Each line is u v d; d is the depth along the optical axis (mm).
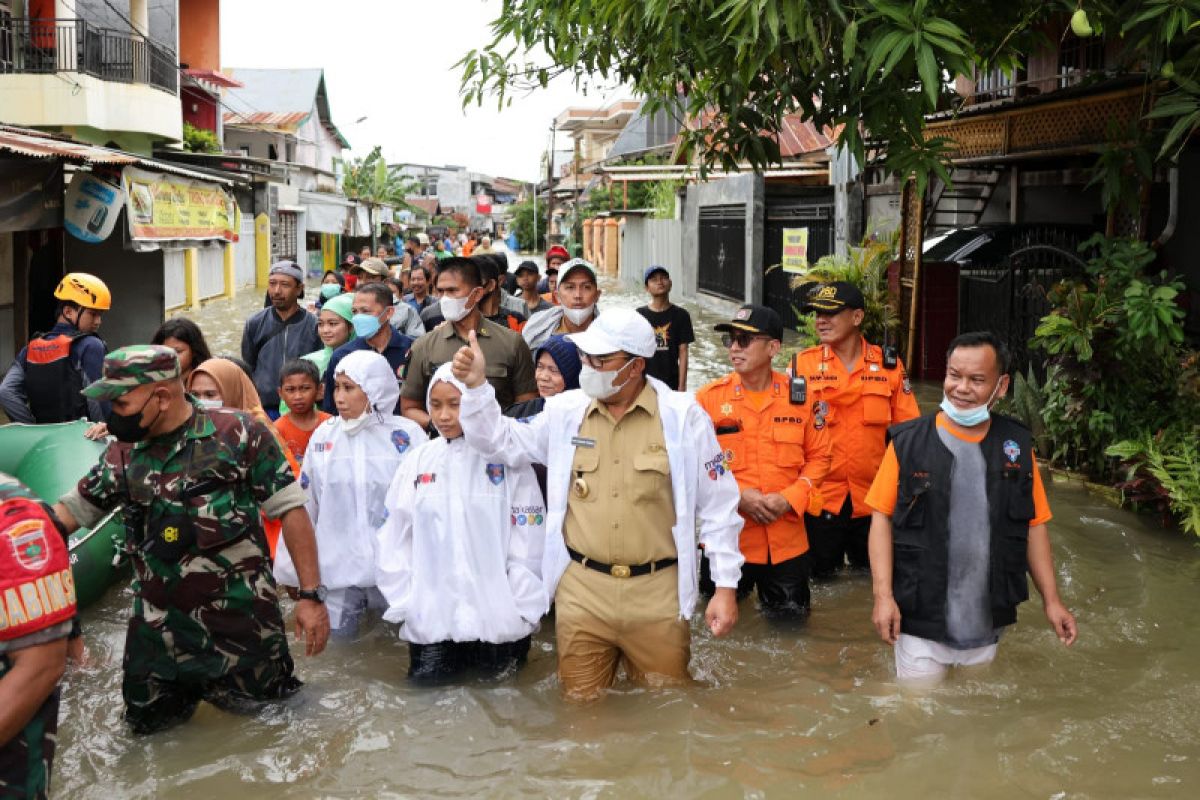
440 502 4504
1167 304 6988
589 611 4262
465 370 4234
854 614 5465
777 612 5309
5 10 18422
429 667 4609
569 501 4340
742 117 7195
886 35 4926
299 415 5848
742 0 5086
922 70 4777
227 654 4094
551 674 4711
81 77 18703
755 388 5305
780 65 5926
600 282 37062
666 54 6742
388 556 4668
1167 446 6965
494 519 4492
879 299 13031
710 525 4359
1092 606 5484
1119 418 7551
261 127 40406
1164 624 5230
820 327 5730
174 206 14328
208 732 4164
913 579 4250
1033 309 10453
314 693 4484
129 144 22156
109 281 15062
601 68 7480
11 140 10484
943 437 4227
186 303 22562
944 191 13672
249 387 5516
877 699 4324
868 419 5746
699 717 4211
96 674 4789
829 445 5629
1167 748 3951
